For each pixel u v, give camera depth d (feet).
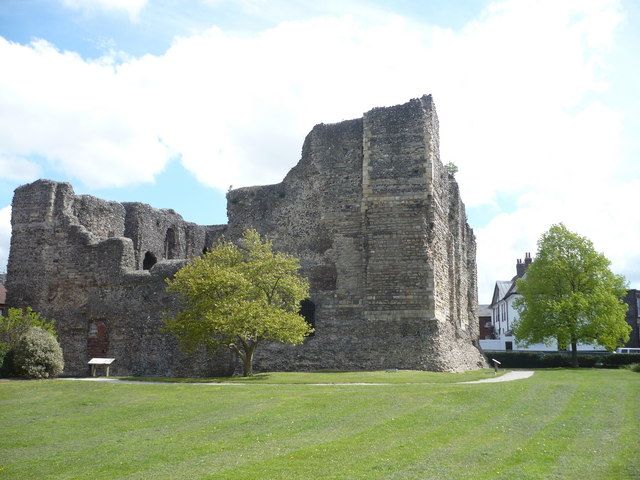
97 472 42.73
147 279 121.60
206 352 112.27
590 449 44.11
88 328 125.18
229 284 94.99
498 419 55.01
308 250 120.37
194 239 167.43
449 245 128.16
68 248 130.11
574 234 152.25
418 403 62.69
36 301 130.00
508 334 208.95
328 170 120.37
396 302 108.78
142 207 150.41
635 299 234.99
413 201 111.45
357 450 45.32
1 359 98.94
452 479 37.73
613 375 94.89
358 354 107.55
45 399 74.08
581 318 149.18
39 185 134.10
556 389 71.20
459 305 137.18
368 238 111.86
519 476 37.86
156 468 42.86
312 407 61.87
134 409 65.41
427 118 114.01
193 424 56.95
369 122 116.06
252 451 46.32
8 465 45.73
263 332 94.58
